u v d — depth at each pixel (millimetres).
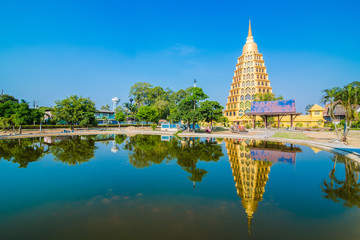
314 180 11078
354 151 18266
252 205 7840
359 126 53094
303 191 9438
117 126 73312
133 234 5887
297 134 39312
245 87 76625
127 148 22672
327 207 7723
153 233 5934
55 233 5973
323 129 49312
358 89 23578
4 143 27125
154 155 18344
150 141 29703
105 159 16656
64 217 6973
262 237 5723
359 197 8734
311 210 7484
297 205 7941
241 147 23297
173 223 6523
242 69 78688
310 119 60094
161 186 10102
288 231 6062
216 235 5816
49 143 27250
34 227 6324
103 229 6180
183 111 48000
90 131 51156
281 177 11625
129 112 83938
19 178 11484
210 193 9188
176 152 19906
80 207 7746
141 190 9578
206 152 19875
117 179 11273
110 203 8102
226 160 16156
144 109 66000
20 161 15984
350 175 11977
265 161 15773
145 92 92938
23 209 7582
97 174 12289
